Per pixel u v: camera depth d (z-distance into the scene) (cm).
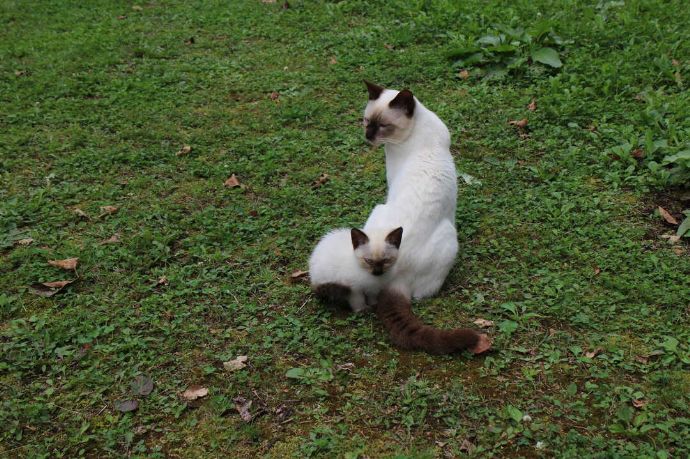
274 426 180
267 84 309
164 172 259
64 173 257
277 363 192
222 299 209
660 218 232
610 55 306
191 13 397
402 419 180
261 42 354
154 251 222
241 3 410
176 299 209
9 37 373
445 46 324
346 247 202
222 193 248
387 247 196
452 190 211
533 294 208
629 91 285
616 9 348
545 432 177
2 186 252
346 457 173
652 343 194
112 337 199
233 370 191
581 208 237
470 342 191
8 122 286
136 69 326
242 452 176
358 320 202
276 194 246
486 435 177
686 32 319
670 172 243
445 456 174
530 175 252
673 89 287
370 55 324
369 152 267
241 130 280
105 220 237
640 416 178
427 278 205
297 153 267
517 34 312
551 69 303
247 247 226
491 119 279
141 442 177
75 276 216
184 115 290
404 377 189
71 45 354
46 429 180
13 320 202
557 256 220
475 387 186
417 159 212
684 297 204
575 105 278
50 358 194
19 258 221
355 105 294
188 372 191
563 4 351
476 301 206
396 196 209
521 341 196
